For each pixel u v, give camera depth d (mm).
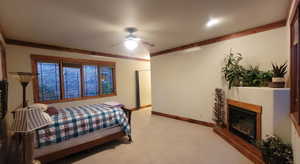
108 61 5164
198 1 1820
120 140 3039
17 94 3291
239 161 2221
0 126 1912
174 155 2434
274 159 1784
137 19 2312
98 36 3127
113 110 2898
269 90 2123
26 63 3412
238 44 3107
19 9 1893
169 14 2168
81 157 2406
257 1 1859
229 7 2006
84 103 4531
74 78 4336
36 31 2754
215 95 3531
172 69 4609
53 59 3855
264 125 2230
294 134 1679
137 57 6105
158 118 4707
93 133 2553
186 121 4289
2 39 2721
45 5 1814
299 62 1451
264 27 2754
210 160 2268
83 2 1770
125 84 5730
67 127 2258
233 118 3037
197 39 3631
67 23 2406
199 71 3879
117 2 1791
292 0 1814
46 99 3795
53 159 2115
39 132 2006
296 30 1693
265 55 2771
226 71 3074
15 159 2127
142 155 2451
